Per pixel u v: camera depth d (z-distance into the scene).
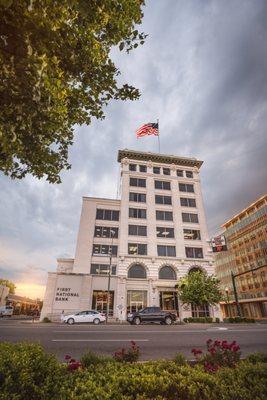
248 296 63.50
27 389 3.29
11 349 4.62
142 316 24.39
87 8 3.66
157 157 45.22
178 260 37.25
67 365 5.05
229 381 4.15
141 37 5.38
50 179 6.78
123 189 41.12
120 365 5.11
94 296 32.81
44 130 5.11
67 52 4.53
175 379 4.09
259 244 62.50
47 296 31.45
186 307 33.81
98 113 6.09
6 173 6.46
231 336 13.20
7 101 3.80
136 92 6.05
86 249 36.72
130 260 35.97
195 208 42.62
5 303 65.19
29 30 3.49
